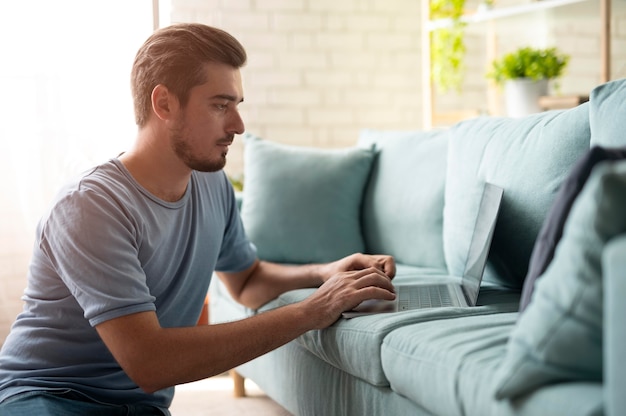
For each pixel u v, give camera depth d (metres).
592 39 3.62
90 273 1.54
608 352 0.89
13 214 3.52
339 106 4.24
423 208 2.53
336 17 4.20
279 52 4.15
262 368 2.39
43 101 3.53
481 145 2.20
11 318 3.54
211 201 1.92
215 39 1.72
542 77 3.13
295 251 2.76
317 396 1.93
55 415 1.54
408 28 4.30
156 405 1.75
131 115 3.63
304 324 1.66
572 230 1.01
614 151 1.17
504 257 1.99
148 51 1.73
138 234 1.65
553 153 1.89
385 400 1.57
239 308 2.47
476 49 4.29
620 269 0.87
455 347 1.33
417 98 4.34
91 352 1.66
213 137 1.73
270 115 4.16
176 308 1.83
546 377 1.04
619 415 0.87
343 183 2.81
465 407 1.20
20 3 3.49
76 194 1.60
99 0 3.58
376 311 1.74
